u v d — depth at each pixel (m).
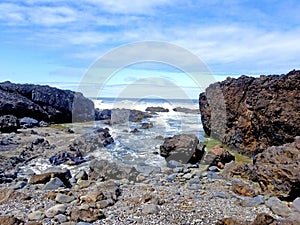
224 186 8.20
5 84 24.34
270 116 10.66
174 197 7.12
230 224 5.29
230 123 13.45
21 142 14.40
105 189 7.52
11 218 5.48
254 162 8.84
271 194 7.25
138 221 5.66
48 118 22.14
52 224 5.52
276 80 11.39
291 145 7.87
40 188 8.02
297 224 5.10
